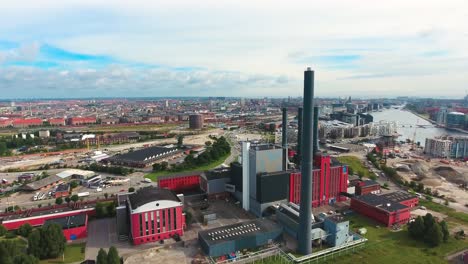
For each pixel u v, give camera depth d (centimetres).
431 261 10800
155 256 11281
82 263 10650
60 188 18900
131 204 12962
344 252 11544
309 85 10775
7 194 18775
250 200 15950
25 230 12700
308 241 11412
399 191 17788
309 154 11075
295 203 15775
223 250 11369
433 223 12144
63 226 12606
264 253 11500
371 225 13900
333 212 15438
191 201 17288
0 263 9125
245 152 15625
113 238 12812
